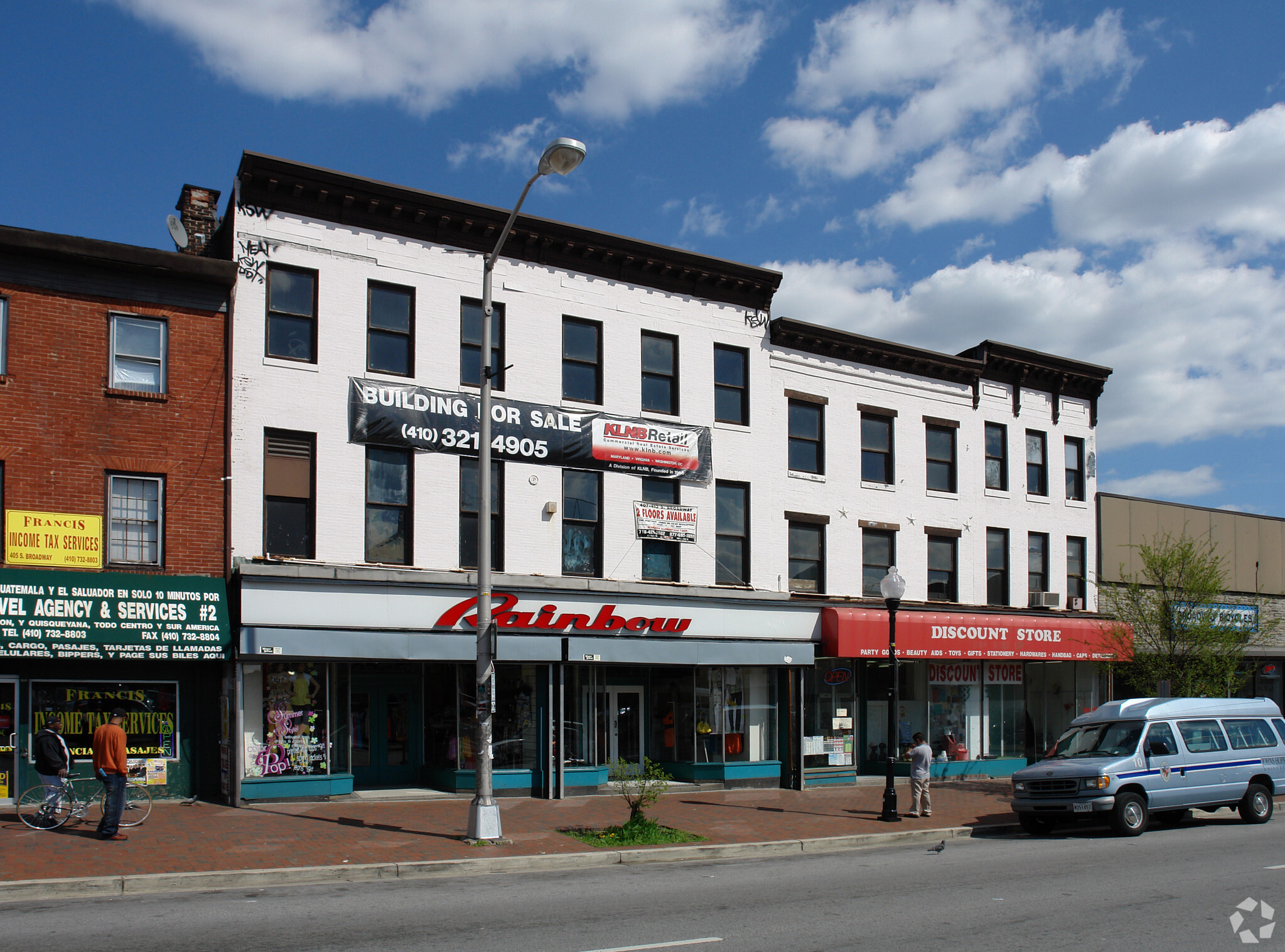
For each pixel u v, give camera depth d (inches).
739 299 983.0
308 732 738.8
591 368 898.1
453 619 780.0
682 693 927.0
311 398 770.2
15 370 681.0
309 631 722.8
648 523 904.9
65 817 599.8
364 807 714.8
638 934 380.8
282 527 756.0
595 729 860.0
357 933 380.8
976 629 1042.1
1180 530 1280.8
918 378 1102.4
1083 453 1225.4
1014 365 1168.2
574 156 561.9
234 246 753.6
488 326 633.6
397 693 847.1
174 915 414.0
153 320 729.0
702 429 944.3
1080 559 1210.0
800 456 1015.0
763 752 940.6
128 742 703.1
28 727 673.0
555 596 825.5
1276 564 1360.7
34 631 652.7
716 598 908.6
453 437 819.4
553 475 863.1
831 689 1000.2
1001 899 456.4
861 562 1036.5
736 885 500.4
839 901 453.1
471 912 424.8
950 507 1107.3
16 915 413.1
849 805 829.2
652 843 616.4
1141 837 685.3
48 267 697.6
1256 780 770.2
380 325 808.9
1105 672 1157.1
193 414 731.4
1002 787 994.1
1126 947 362.0
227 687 719.7
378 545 791.1
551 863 562.6
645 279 929.5
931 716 1064.8
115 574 686.5
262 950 350.9
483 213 842.8
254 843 568.7
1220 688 1007.0
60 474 685.9
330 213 792.3
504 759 817.5
